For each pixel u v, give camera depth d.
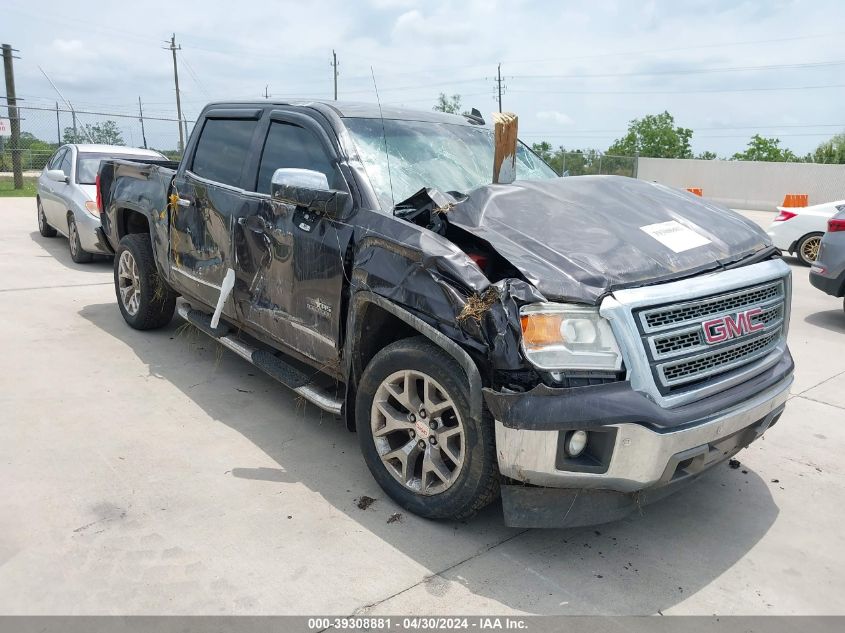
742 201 30.39
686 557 3.00
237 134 4.54
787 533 3.22
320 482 3.48
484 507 3.08
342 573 2.76
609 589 2.75
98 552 2.81
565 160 25.34
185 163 4.97
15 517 3.02
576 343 2.63
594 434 2.65
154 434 3.93
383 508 3.26
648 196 3.51
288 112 4.16
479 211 3.11
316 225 3.56
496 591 2.70
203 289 4.69
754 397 2.97
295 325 3.77
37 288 7.37
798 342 6.43
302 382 3.86
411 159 3.86
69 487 3.30
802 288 9.09
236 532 3.00
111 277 8.11
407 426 3.13
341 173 3.61
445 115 4.59
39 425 3.96
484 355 2.72
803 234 10.86
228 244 4.30
